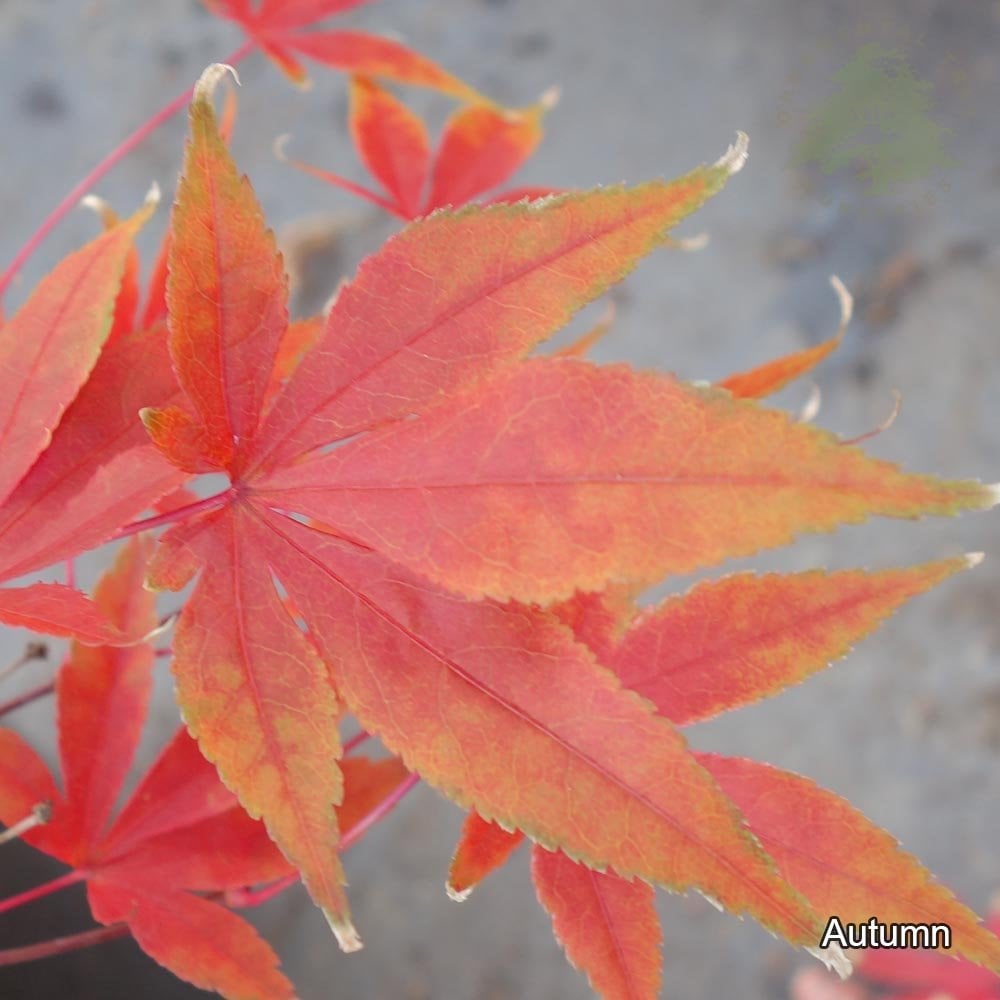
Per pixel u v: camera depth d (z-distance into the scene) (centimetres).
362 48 22
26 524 16
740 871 14
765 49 75
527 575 14
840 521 14
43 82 71
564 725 15
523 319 15
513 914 56
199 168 15
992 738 59
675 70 74
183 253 15
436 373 15
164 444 15
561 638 15
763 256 69
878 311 67
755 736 59
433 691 15
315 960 54
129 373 16
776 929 14
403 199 23
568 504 14
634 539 14
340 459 15
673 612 17
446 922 55
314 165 70
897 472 14
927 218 69
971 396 65
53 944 19
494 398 15
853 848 16
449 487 15
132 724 19
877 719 59
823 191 70
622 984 16
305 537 15
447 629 15
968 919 16
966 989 29
